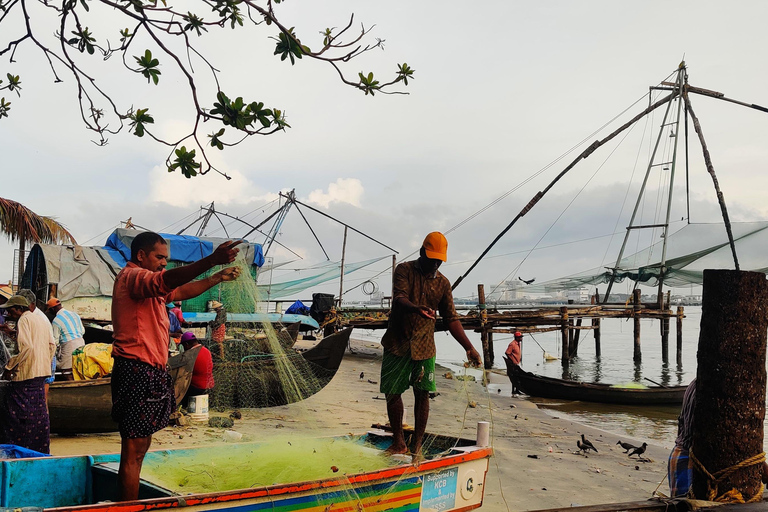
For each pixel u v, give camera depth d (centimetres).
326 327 2306
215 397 985
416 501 458
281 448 515
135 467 364
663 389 1484
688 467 469
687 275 2389
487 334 2234
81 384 735
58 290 1409
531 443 978
